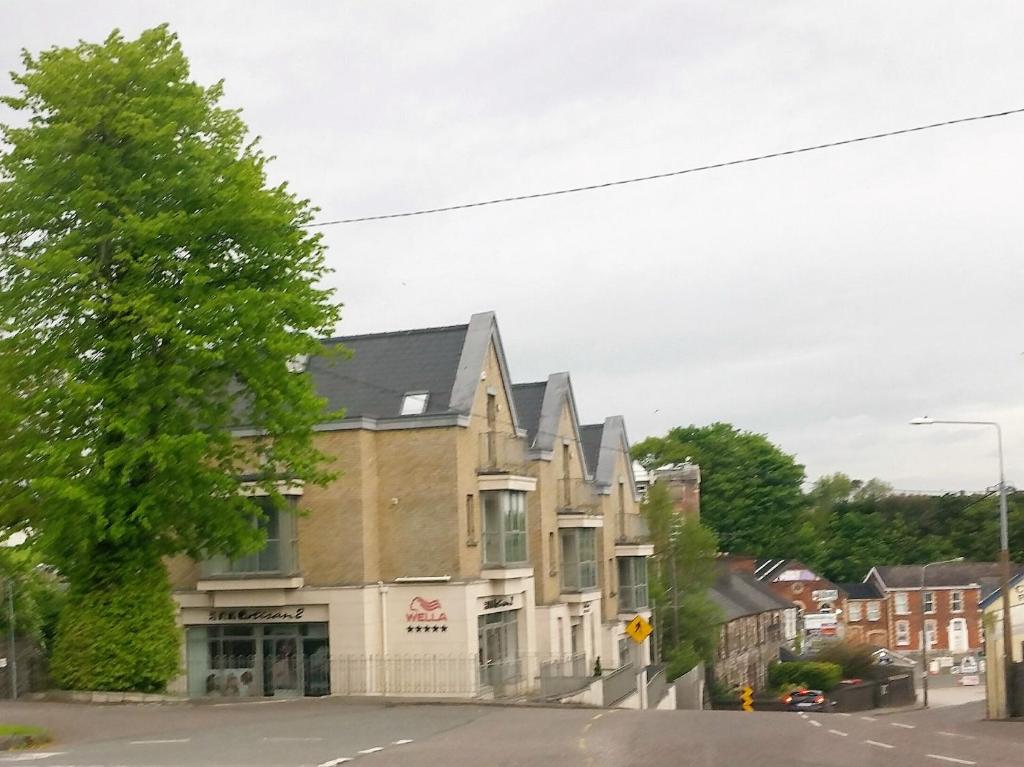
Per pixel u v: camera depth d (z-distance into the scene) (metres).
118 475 25.31
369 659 34.28
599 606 48.44
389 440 35.66
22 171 25.33
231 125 27.36
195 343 24.41
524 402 47.75
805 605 91.50
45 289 25.36
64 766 15.12
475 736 18.77
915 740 18.88
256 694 35.09
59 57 25.92
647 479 71.56
